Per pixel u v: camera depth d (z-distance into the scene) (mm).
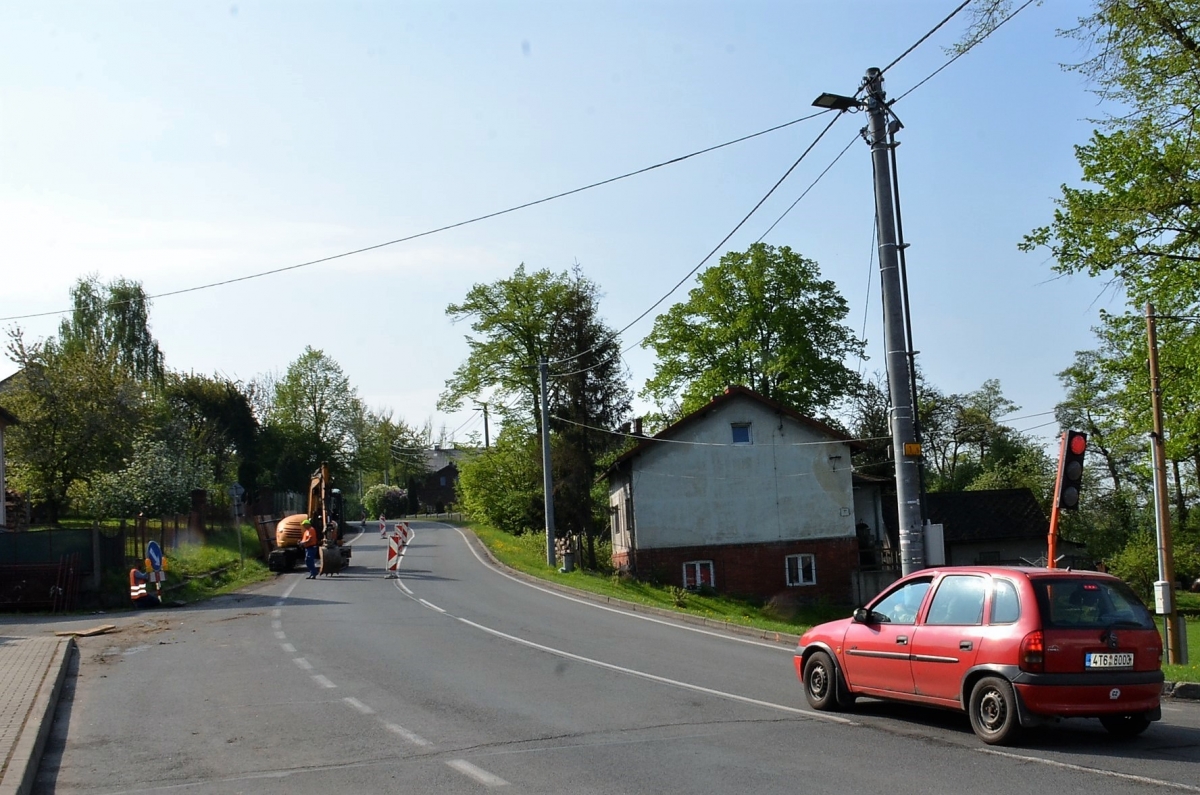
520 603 26594
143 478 39031
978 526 49375
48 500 41031
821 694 11164
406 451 115000
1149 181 20906
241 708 11641
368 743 9602
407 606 25344
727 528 44500
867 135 15539
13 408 40375
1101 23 17875
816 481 45000
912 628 10211
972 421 69938
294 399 82438
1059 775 7895
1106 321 27484
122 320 61656
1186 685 12047
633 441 50781
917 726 10141
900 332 15492
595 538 55906
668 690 12625
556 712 11094
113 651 17234
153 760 9188
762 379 50750
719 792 7504
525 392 60000
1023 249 25062
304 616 22891
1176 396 25422
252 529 55781
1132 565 42812
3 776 8031
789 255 51219
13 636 19328
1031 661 8938
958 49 14102
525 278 60031
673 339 52688
